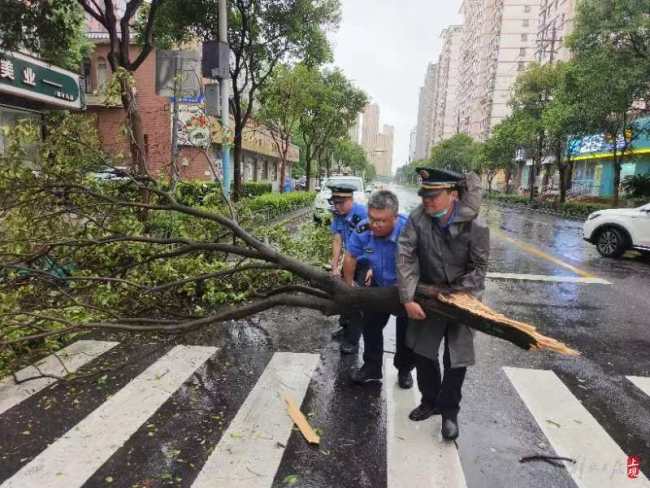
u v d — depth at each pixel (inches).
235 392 149.8
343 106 1076.5
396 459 116.6
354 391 151.9
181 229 234.8
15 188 173.0
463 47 4045.3
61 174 182.9
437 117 5546.3
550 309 253.1
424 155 6815.9
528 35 2790.4
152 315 215.3
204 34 510.3
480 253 115.7
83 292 198.1
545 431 131.0
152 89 783.7
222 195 229.1
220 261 254.7
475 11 3567.9
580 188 1519.4
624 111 697.0
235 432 127.3
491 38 3026.6
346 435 126.8
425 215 117.6
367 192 666.8
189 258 232.7
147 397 145.6
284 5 496.4
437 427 131.3
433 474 111.2
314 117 1011.3
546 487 107.5
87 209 197.6
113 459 114.9
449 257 117.2
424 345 125.0
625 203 955.3
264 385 154.9
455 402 124.4
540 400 149.3
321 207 580.7
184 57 268.2
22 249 180.5
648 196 912.9
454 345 120.0
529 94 1133.7
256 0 486.3
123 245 207.0
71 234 193.8
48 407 138.5
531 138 1204.5
